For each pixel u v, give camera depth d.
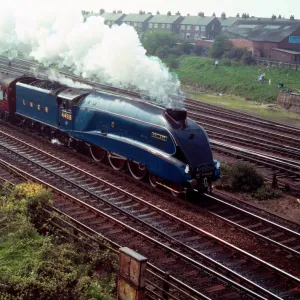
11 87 25.86
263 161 21.59
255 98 44.22
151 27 86.19
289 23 65.25
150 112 17.02
